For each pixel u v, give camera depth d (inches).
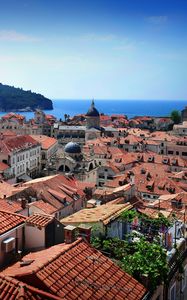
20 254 1122.7
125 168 5433.1
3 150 5388.8
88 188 3622.0
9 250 1104.8
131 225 1488.7
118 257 1229.7
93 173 5108.3
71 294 903.1
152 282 1066.7
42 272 922.7
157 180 4281.5
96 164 5378.9
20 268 987.9
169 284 1237.7
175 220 1659.7
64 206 3053.6
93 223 1385.3
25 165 5949.8
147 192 4121.6
